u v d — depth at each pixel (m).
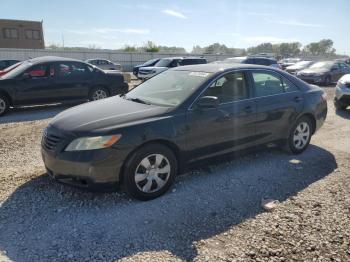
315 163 5.30
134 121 3.85
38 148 6.01
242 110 4.72
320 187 4.39
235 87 4.78
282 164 5.23
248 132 4.86
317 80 19.14
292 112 5.39
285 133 5.41
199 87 4.39
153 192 3.98
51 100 9.93
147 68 20.00
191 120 4.17
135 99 4.67
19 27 52.72
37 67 9.65
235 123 4.65
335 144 6.41
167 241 3.18
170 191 4.21
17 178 4.55
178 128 4.05
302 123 5.65
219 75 4.62
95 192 3.80
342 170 5.00
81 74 10.43
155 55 43.50
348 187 4.39
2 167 5.00
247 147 4.93
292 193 4.21
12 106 9.39
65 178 3.83
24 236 3.21
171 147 4.10
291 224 3.47
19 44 53.06
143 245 3.11
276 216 3.64
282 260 2.91
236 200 4.01
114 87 11.14
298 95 5.53
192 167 4.39
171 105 4.23
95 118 3.93
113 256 2.95
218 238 3.24
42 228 3.35
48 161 3.89
